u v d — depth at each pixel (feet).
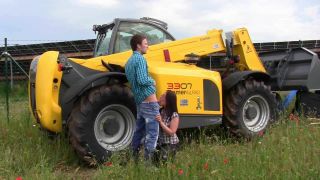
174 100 18.42
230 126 25.04
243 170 15.66
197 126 23.18
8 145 22.21
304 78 29.50
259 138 22.52
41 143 21.84
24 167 18.90
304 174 15.49
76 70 21.79
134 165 16.57
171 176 15.57
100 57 22.93
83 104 20.01
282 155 17.53
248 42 28.27
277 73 30.66
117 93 20.61
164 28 25.80
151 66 22.40
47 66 20.76
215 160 17.26
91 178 17.71
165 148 17.85
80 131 19.80
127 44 24.48
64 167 20.13
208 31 27.09
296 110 30.42
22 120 26.71
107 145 20.66
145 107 18.11
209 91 23.67
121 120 21.18
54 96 20.93
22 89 64.85
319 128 24.76
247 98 25.29
